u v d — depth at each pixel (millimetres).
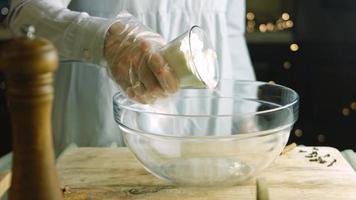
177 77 701
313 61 2203
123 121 736
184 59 689
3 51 417
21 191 453
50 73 437
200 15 1162
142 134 725
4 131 2119
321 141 2260
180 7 1149
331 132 2270
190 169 731
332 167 822
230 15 1260
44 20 847
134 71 717
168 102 842
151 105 796
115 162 851
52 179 461
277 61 2199
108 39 757
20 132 444
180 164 739
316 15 2184
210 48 762
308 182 760
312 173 795
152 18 1131
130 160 860
